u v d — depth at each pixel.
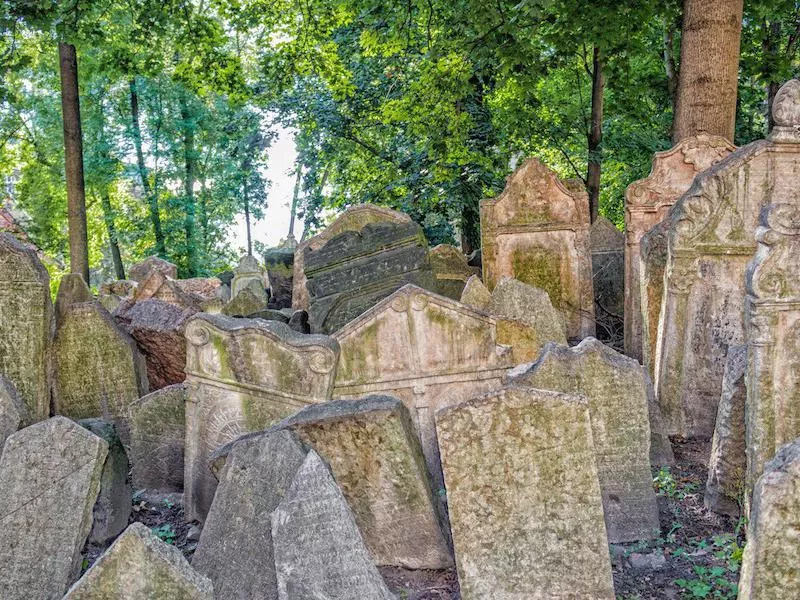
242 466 5.04
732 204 7.88
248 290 12.28
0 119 23.92
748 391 5.66
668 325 8.09
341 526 4.45
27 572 4.98
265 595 4.79
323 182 27.86
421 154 20.22
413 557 5.48
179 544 6.15
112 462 6.16
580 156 22.55
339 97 19.36
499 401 4.64
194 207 31.55
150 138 30.75
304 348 6.41
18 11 13.92
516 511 4.66
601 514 4.62
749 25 17.50
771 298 5.44
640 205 10.95
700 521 6.11
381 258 10.54
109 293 19.16
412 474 5.37
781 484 3.91
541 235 12.05
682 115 12.38
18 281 7.59
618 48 15.70
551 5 12.88
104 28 18.09
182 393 7.15
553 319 8.80
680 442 7.95
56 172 24.42
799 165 7.86
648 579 5.27
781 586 3.97
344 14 17.66
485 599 4.70
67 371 8.62
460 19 14.38
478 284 9.65
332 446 5.42
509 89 17.62
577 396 4.62
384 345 7.45
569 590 4.65
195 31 16.81
